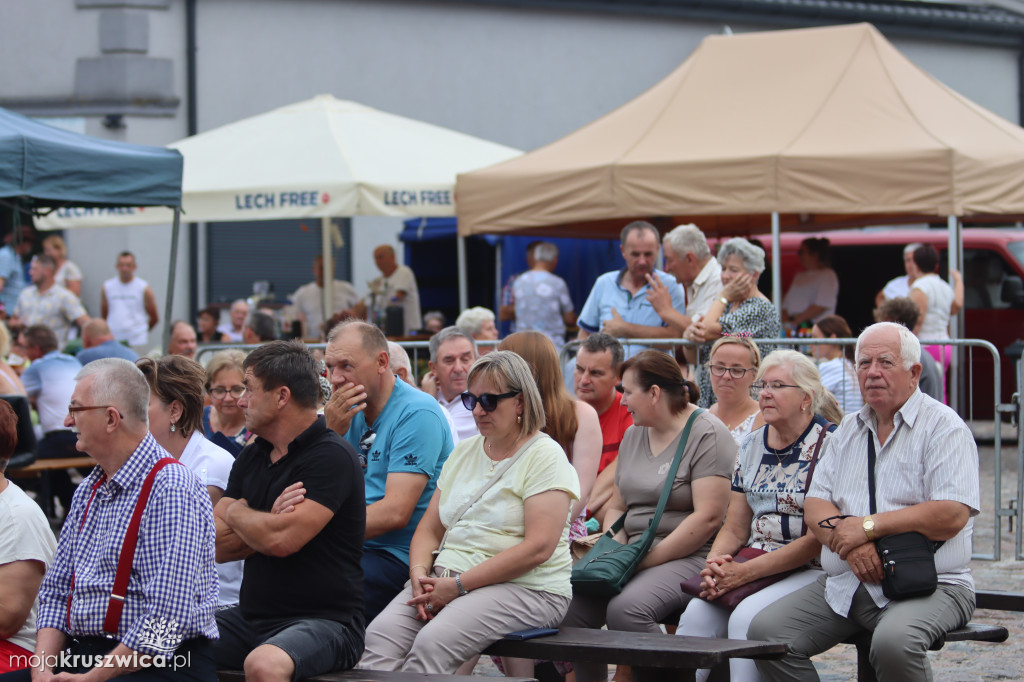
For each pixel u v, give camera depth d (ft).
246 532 16.49
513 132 68.74
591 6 69.36
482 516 18.58
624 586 19.88
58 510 39.42
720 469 20.58
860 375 17.99
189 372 19.56
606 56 70.38
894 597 17.07
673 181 37.73
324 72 65.41
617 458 22.06
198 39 63.31
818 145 37.22
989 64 78.89
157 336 62.75
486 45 68.03
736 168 36.96
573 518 21.15
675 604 19.79
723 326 28.40
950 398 40.04
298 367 16.87
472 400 18.48
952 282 41.93
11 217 60.39
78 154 31.30
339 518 16.85
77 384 16.08
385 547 20.16
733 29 72.49
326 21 65.36
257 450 17.60
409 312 49.49
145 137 62.39
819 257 46.88
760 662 18.22
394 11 66.39
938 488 17.33
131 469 16.03
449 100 67.51
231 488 17.66
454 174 44.62
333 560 16.81
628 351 30.58
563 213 39.65
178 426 19.39
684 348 29.17
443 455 20.39
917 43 76.64
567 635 17.90
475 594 17.89
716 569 18.85
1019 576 27.02
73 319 48.32
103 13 61.67
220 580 20.40
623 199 38.34
